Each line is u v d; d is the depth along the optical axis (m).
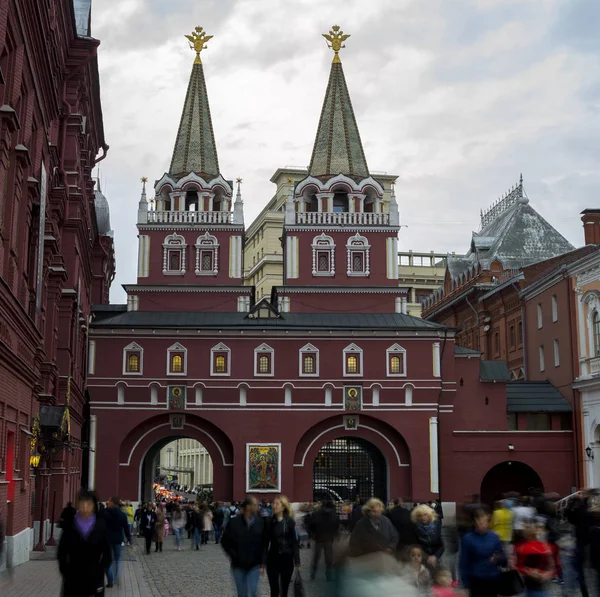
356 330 66.69
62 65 41.03
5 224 26.30
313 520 24.69
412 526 20.61
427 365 66.94
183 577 32.19
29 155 28.86
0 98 23.75
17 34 24.77
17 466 30.75
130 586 28.38
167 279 73.44
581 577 23.17
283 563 20.28
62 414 37.53
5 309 24.61
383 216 74.44
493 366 71.75
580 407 68.31
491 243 99.25
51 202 38.50
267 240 141.12
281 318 69.31
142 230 73.94
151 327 65.75
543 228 98.56
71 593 14.86
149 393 65.50
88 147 54.06
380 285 73.25
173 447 165.62
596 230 79.69
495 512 25.36
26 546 33.38
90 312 66.75
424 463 65.75
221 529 52.69
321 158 76.69
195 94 78.38
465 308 97.19
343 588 10.99
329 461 68.38
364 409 66.12
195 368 65.94
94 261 74.94
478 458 67.69
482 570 15.34
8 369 26.64
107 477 64.50
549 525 25.12
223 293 73.06
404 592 10.87
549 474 68.06
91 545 15.01
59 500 44.75
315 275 73.38
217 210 77.88
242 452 65.25
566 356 70.56
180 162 76.31
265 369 66.19
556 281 72.50
